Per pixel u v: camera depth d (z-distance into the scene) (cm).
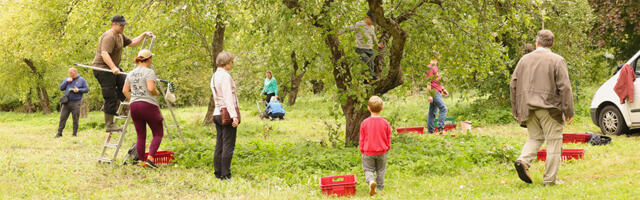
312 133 1195
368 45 781
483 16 727
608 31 1730
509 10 729
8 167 678
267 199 520
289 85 2216
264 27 760
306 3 672
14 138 1094
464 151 745
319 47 705
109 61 708
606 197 443
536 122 546
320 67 707
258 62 1775
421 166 655
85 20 1059
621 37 1667
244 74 2194
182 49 1321
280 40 743
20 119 2220
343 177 563
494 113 1322
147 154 741
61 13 1395
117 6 1016
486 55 739
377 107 547
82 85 1192
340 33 710
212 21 933
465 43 713
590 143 839
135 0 1007
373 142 541
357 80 721
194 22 927
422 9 739
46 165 706
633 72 935
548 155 535
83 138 1109
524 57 553
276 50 792
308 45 695
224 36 1393
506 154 723
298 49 717
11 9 1936
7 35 2044
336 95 743
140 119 693
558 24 1179
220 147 646
